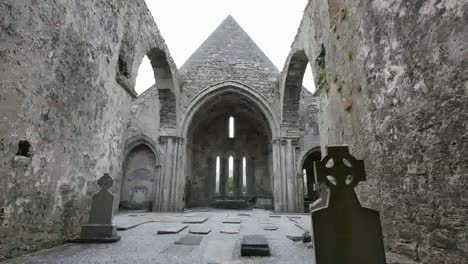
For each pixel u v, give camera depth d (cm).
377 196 375
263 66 1691
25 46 352
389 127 348
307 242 484
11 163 333
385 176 356
